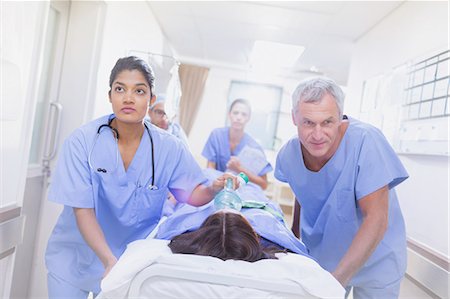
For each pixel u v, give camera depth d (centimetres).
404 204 193
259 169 244
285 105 515
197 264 80
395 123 210
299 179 134
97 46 193
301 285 77
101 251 102
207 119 511
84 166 112
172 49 437
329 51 355
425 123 173
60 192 108
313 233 138
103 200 121
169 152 126
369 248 103
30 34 123
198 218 117
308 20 275
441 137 157
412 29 202
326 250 135
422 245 166
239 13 282
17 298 177
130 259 81
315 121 103
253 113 515
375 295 131
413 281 167
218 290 76
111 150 116
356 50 302
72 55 192
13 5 111
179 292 77
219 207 119
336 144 120
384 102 230
